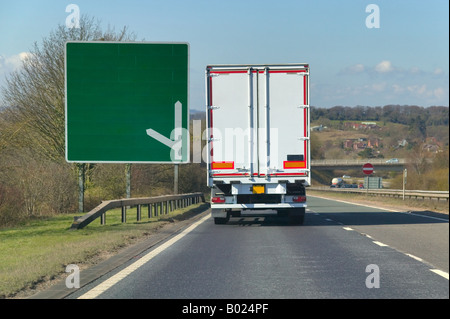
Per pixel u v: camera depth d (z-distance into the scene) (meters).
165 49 22.05
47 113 49.44
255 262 15.97
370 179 114.62
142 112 22.14
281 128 26.95
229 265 15.44
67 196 47.97
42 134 49.38
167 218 33.25
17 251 18.39
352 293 11.70
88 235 23.61
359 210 44.69
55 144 49.88
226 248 19.34
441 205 47.56
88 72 22.22
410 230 25.91
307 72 26.80
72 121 22.22
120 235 22.97
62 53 50.31
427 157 144.50
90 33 52.03
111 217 37.16
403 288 12.19
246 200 28.17
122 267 15.23
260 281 13.05
